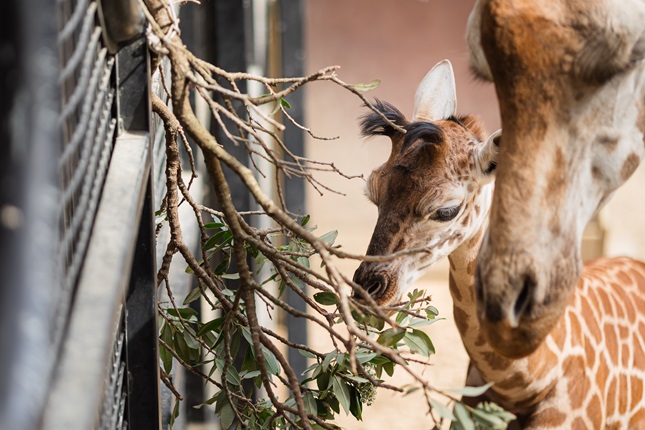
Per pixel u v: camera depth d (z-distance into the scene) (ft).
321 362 9.75
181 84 7.64
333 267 7.00
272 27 26.05
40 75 3.09
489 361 11.96
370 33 45.73
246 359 9.86
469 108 45.96
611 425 13.30
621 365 13.38
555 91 6.91
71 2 5.17
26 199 2.99
